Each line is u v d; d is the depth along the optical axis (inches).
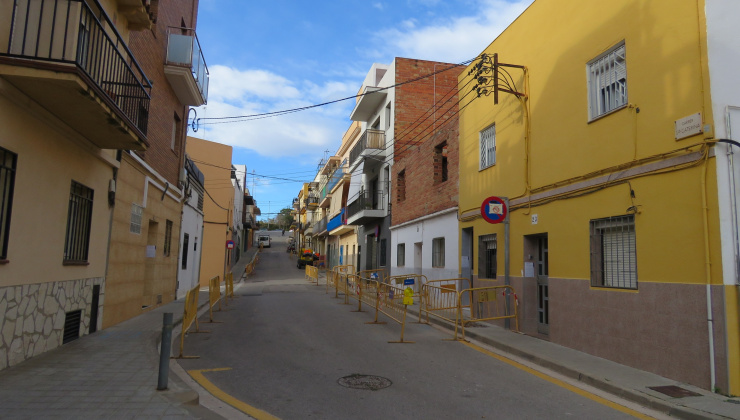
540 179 410.6
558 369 303.4
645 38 301.3
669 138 279.3
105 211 403.2
